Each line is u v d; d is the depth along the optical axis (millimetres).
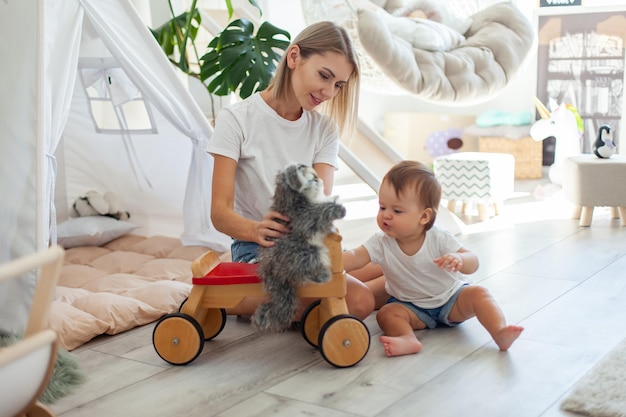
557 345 1611
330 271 1498
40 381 954
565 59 4391
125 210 2781
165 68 2232
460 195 3146
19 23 1705
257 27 3084
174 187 2652
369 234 2967
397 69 2992
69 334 1665
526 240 2738
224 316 1712
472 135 4523
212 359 1589
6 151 1660
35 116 1652
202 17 2941
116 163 2713
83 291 2012
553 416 1250
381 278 1926
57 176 2705
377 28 2936
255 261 1674
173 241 2596
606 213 3281
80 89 2564
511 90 4742
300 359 1577
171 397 1384
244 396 1381
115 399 1381
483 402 1318
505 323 1601
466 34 3654
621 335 1665
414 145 4734
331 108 1827
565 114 3781
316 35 1641
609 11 4234
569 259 2416
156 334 1551
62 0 1900
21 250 1638
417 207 1661
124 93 2365
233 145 1689
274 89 1721
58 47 1885
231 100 3236
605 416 1226
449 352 1592
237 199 1797
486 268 2318
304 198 1486
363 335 1512
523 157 4312
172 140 2576
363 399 1350
